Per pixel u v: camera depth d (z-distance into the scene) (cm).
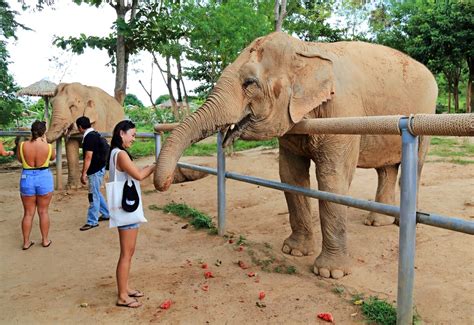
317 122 356
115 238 556
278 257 457
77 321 331
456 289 362
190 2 1491
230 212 669
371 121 297
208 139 1959
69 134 923
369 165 505
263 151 1371
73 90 975
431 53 2275
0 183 1011
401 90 473
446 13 2219
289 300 353
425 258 437
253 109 383
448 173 885
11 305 362
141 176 348
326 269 402
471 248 456
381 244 493
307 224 466
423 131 262
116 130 354
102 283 405
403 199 279
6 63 1784
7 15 1448
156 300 362
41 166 520
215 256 469
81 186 930
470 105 2508
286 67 384
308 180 466
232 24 1439
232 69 388
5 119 1794
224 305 348
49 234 581
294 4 1733
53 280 418
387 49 505
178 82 2411
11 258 489
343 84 414
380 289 373
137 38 1275
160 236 555
